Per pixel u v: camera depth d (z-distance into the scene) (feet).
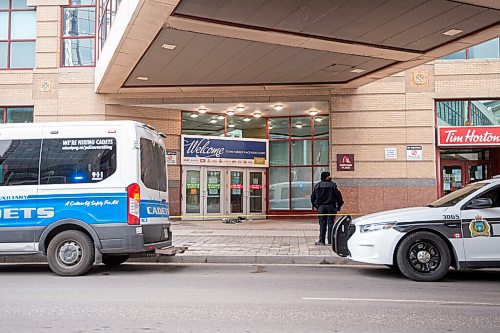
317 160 70.28
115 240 28.30
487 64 60.49
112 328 17.47
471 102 61.31
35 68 63.77
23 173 29.12
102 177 28.81
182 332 17.02
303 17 37.88
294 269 31.73
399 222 27.48
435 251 27.37
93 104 62.95
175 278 28.09
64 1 64.80
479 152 63.16
